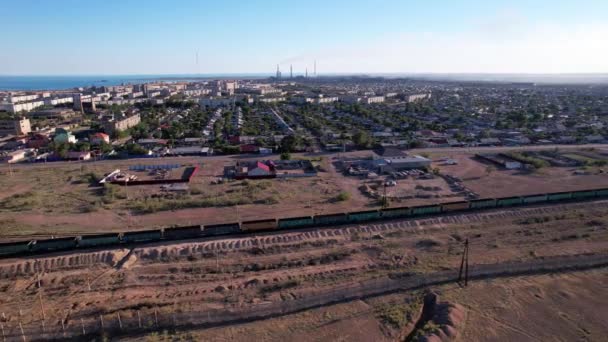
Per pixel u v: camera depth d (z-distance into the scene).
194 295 39.97
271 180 86.62
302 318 36.12
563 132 145.25
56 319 35.94
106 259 48.59
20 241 53.78
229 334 33.75
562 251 49.75
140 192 77.62
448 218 62.22
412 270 44.72
